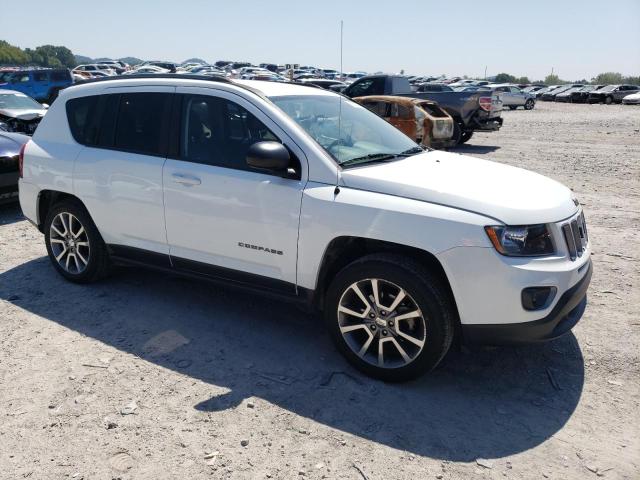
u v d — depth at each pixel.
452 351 3.88
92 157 4.48
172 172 4.02
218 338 4.02
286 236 3.60
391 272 3.26
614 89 45.50
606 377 3.56
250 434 2.96
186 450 2.83
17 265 5.45
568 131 19.98
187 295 4.74
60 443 2.87
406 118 12.59
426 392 3.38
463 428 3.04
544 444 2.92
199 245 4.03
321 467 2.72
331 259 3.60
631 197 8.48
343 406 3.22
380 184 3.39
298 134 3.63
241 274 3.90
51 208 4.88
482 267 3.07
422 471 2.71
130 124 4.36
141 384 3.41
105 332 4.07
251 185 3.69
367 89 15.83
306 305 3.72
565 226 3.28
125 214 4.36
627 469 2.74
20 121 12.74
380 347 3.43
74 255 4.88
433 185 3.33
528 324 3.11
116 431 2.97
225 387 3.40
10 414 3.10
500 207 3.15
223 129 3.91
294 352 3.84
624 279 5.15
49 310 4.42
